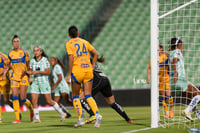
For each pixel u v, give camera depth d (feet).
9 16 211.41
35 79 76.33
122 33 193.98
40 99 136.15
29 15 210.38
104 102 135.64
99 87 65.26
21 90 75.20
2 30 202.28
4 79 75.72
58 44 189.78
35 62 76.69
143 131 52.70
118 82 169.48
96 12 205.16
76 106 59.88
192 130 51.34
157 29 59.88
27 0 218.38
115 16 202.39
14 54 74.84
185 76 74.90
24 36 196.65
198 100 64.49
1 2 217.77
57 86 91.81
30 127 64.03
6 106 134.62
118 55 183.21
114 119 80.38
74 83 58.75
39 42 190.90
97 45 189.26
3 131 56.85
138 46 187.21
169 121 71.05
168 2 180.96
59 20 204.33
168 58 79.82
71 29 59.41
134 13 202.80
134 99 135.13
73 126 64.13
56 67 89.81
